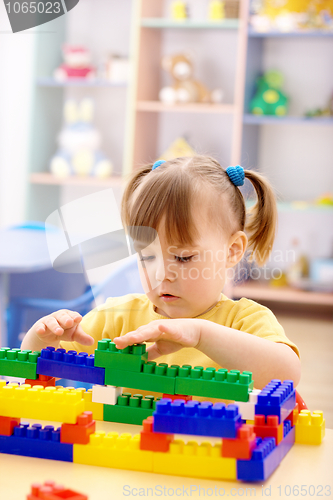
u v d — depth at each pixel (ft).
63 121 12.13
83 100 11.89
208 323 2.32
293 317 10.37
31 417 1.84
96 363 2.00
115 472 1.73
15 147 12.30
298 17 10.16
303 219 11.24
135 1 10.24
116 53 11.70
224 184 3.10
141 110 10.59
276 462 1.79
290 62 10.97
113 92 11.89
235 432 1.67
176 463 1.71
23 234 7.20
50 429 1.88
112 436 1.81
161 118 11.62
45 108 11.44
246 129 10.32
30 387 1.91
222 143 11.42
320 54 10.87
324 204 10.26
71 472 1.72
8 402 1.86
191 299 2.81
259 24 10.04
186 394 1.90
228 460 1.68
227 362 2.33
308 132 11.05
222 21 10.16
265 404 1.83
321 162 11.04
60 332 2.32
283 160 11.16
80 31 11.82
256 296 10.18
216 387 1.86
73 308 6.07
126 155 10.39
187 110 10.34
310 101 10.94
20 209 12.38
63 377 2.04
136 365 1.96
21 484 1.63
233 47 11.19
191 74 10.75
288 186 11.17
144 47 10.58
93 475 1.70
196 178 2.92
